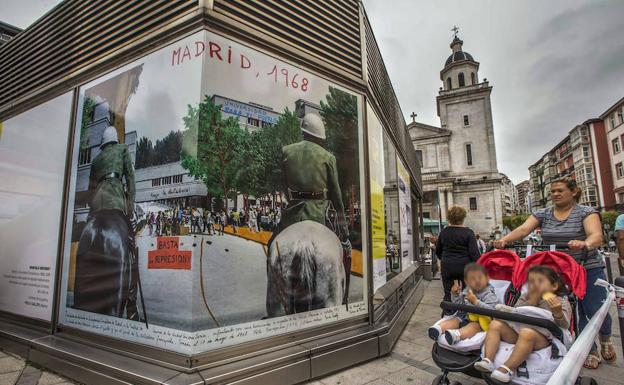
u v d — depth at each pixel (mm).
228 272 2834
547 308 2307
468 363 2277
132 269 3010
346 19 4488
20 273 4148
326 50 4035
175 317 2686
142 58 3324
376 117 5086
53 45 4434
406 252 7383
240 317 2854
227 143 2977
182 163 2871
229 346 2762
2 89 5184
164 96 3094
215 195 2840
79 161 3719
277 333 3070
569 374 1561
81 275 3428
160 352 2709
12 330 3832
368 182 4215
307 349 3102
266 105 3291
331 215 3695
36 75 4590
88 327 3258
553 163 60812
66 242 3660
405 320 5422
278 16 3590
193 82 2936
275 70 3426
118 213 3229
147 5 3443
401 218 6973
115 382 2684
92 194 3504
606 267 3826
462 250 4547
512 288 2732
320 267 3496
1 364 3393
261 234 3078
